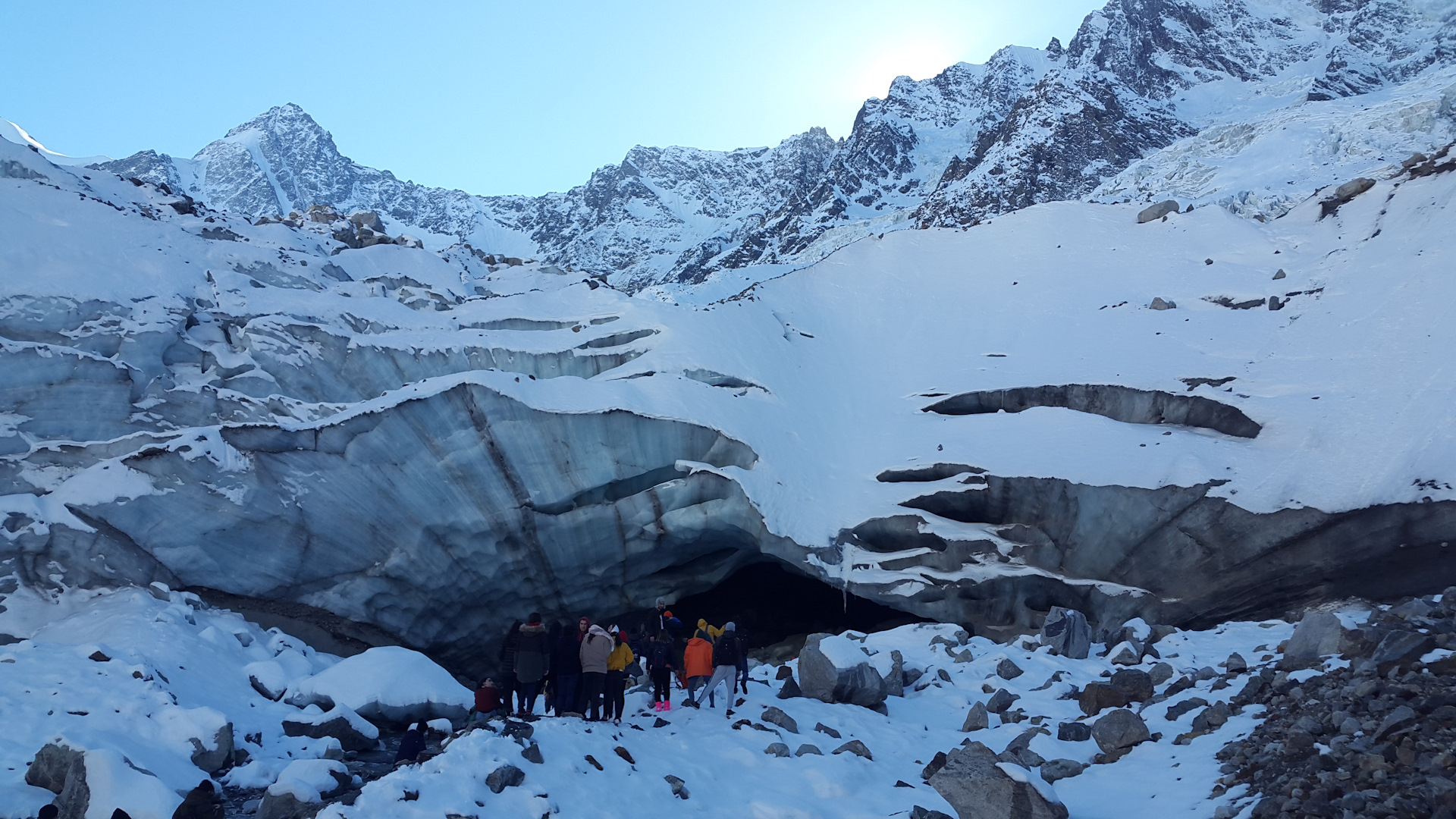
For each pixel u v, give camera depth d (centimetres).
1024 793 785
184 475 1738
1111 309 2330
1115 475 1792
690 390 2212
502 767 790
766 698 1284
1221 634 1491
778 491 2042
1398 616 1088
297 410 2006
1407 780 695
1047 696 1238
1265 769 799
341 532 1861
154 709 1121
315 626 1825
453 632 2053
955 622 1847
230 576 1738
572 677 1154
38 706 1089
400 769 796
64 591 1617
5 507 1627
